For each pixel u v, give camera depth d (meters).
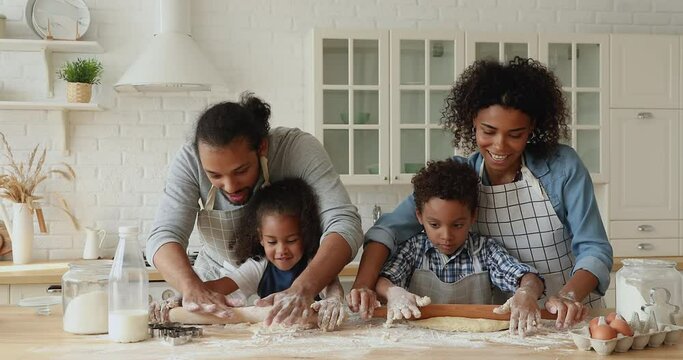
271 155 2.00
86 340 1.62
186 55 3.78
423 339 1.61
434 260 2.03
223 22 4.20
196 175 1.97
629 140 4.15
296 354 1.47
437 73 4.04
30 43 3.84
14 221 3.85
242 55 4.21
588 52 4.14
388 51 3.99
